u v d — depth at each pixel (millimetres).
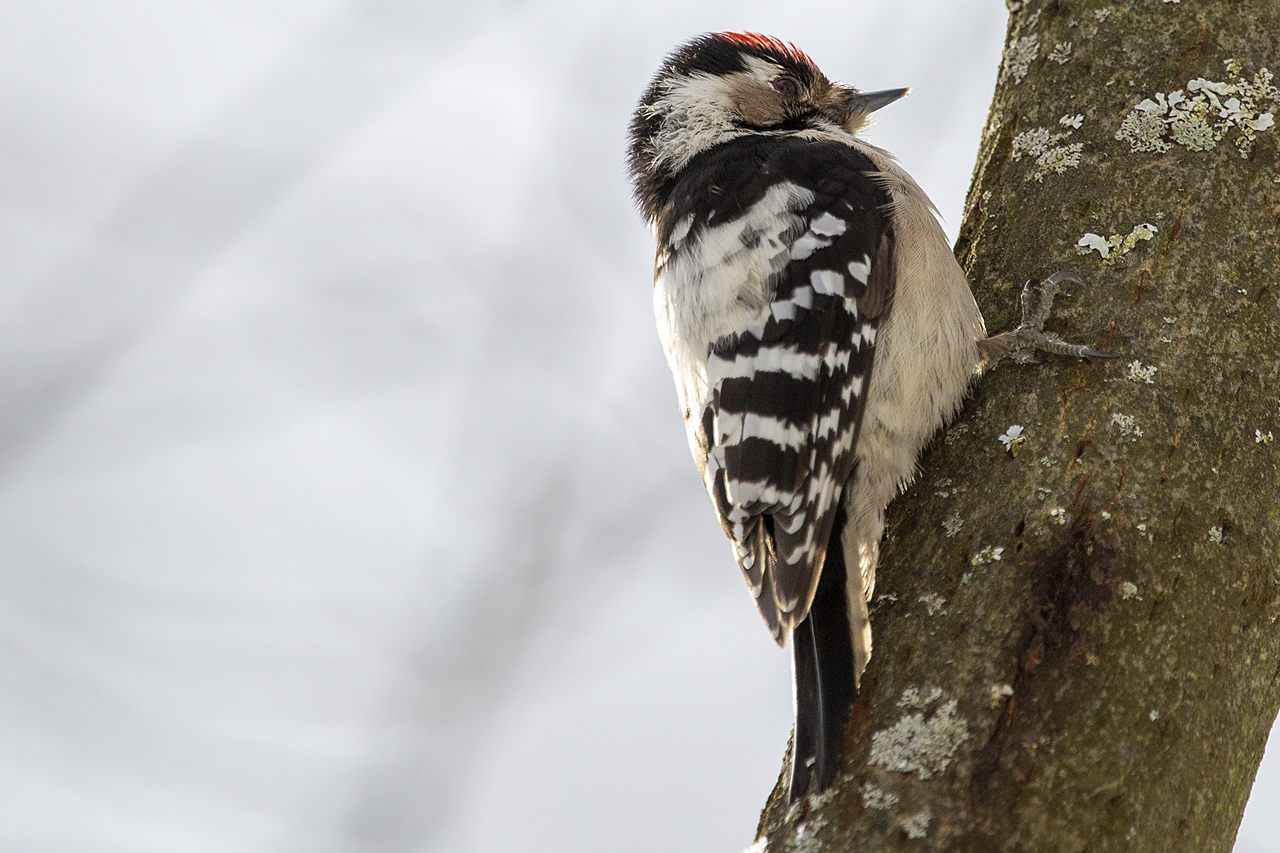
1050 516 5309
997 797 4684
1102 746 4738
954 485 5746
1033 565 5191
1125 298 5895
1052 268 6180
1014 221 6648
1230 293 5828
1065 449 5527
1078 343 5836
